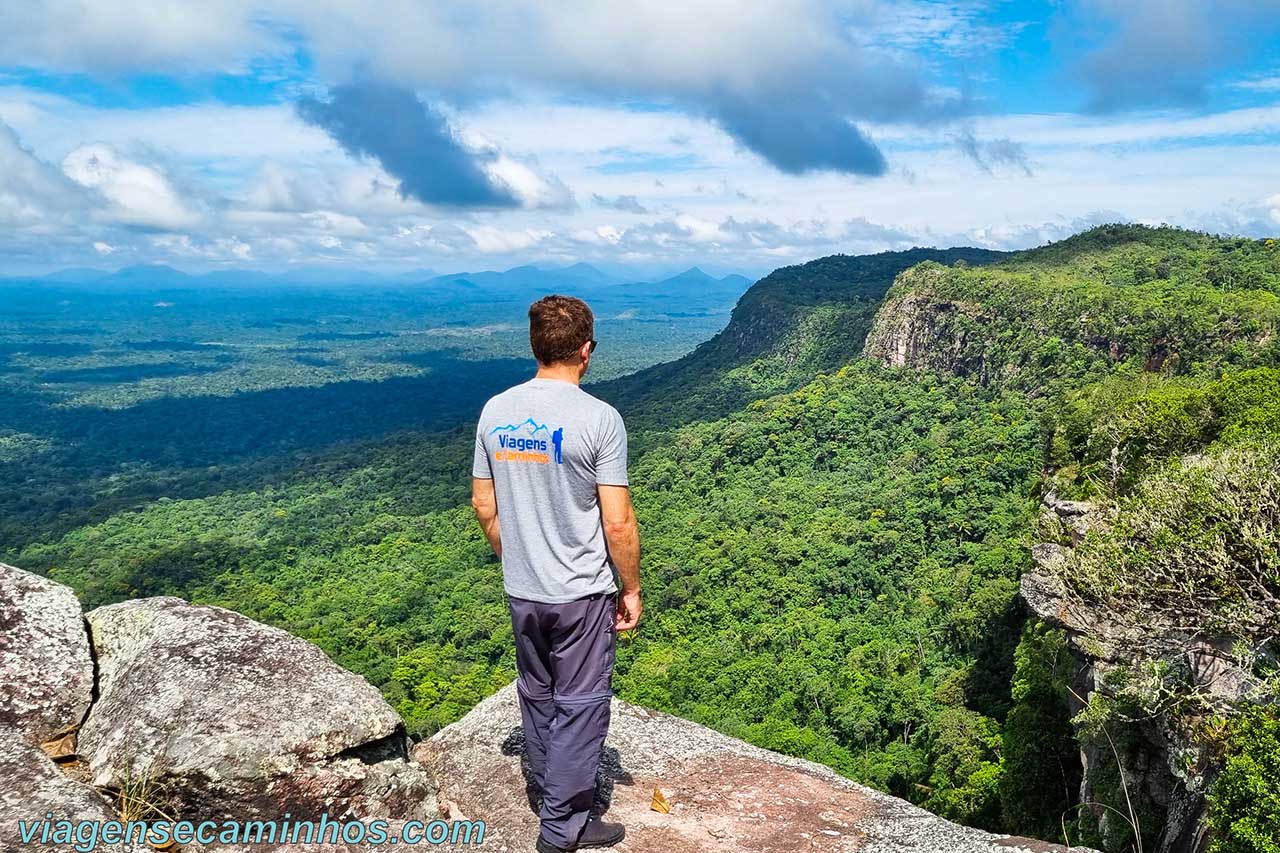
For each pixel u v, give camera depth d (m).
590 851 3.92
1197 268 93.75
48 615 4.45
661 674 46.75
